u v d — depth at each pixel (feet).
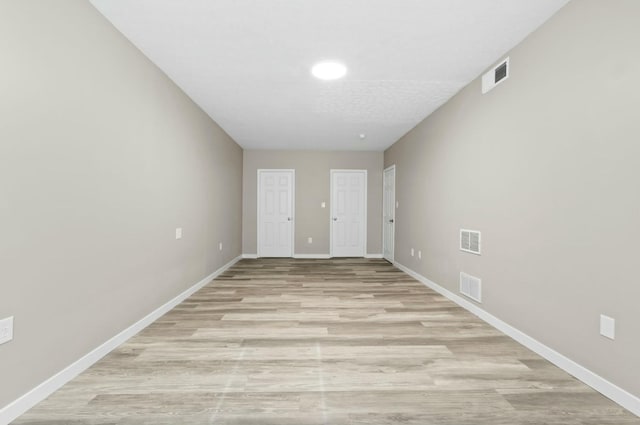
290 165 23.57
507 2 6.96
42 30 5.73
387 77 10.87
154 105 9.89
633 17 5.53
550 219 7.40
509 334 8.86
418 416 5.37
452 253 12.41
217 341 8.42
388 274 17.62
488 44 8.71
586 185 6.44
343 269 19.08
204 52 9.19
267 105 13.65
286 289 14.11
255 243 23.53
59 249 6.18
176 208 11.54
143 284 9.34
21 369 5.41
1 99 5.00
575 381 6.50
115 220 7.97
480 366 7.13
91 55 7.04
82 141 6.78
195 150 13.34
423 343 8.36
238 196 21.94
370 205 23.91
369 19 7.63
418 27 7.95
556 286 7.22
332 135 19.03
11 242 5.20
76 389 6.10
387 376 6.67
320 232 23.80
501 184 9.30
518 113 8.57
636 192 5.47
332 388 6.21
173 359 7.38
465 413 5.46
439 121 13.82
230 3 7.02
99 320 7.40
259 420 5.26
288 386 6.27
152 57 9.45
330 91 12.16
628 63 5.61
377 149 23.21
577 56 6.67
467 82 11.23
